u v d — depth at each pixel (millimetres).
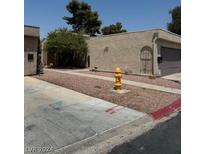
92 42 20500
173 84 11734
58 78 12695
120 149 3875
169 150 3830
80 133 4520
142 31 16047
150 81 12789
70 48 25031
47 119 5289
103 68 19438
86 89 9156
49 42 25484
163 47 16500
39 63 15008
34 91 8602
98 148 3910
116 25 49812
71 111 6027
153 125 5195
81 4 40781
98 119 5441
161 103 7195
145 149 3871
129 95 8250
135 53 16688
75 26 41438
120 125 5078
